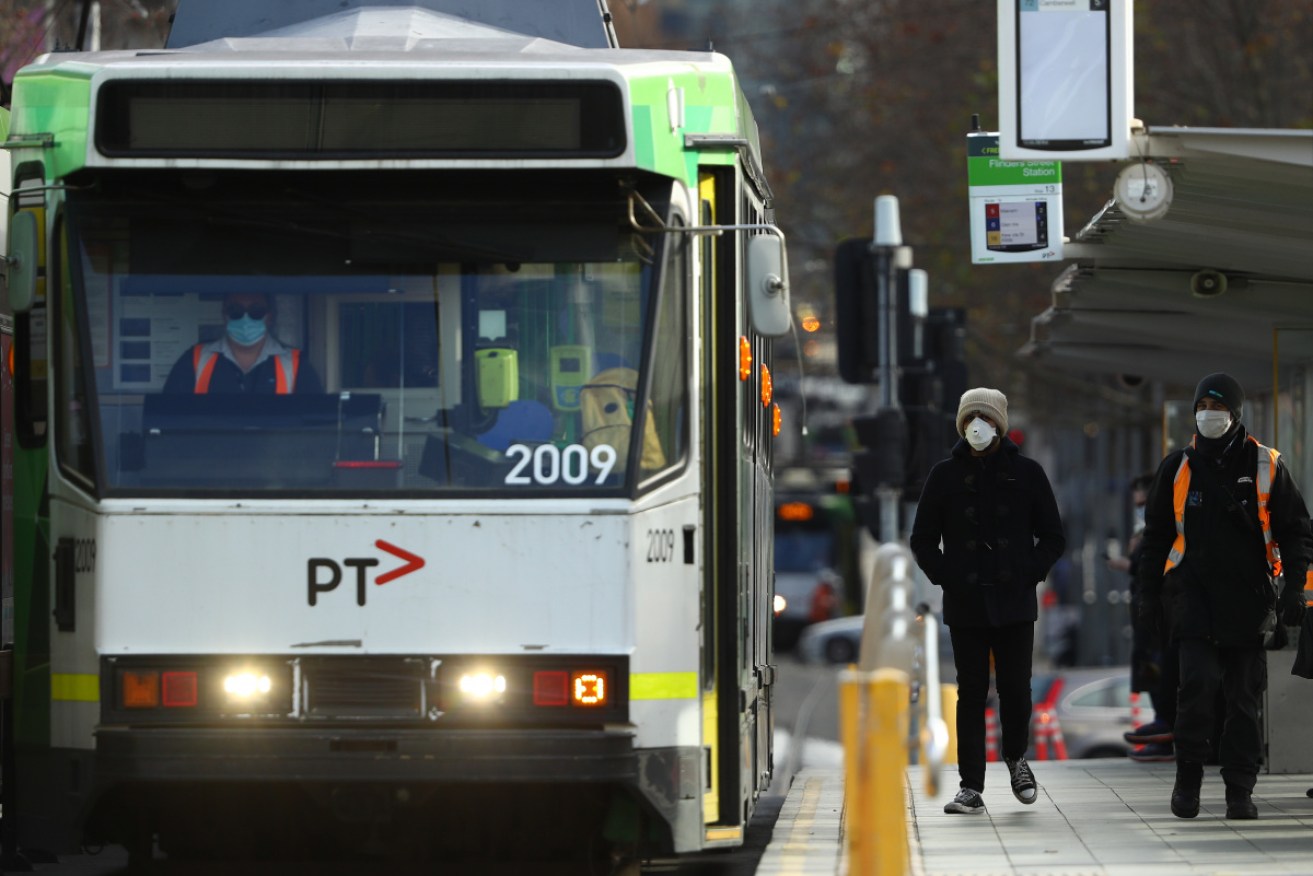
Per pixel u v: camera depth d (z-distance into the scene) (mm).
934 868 34312
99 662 31875
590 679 31594
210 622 31812
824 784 55625
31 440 33750
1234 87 112500
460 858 34219
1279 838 37531
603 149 32062
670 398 32562
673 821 31938
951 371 68562
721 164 33219
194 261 32656
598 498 31891
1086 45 36219
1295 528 38344
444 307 32406
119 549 31969
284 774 31203
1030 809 42531
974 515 40469
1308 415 51906
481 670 31609
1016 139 36250
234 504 31938
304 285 32531
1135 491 57312
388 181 32562
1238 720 39594
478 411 32250
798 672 186125
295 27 37844
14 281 33188
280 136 32219
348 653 31656
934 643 27797
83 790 32062
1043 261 48625
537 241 32469
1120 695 75000
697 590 32531
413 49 33844
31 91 33344
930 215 124188
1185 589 38969
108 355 32594
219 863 36469
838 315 68000
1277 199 40750
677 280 32688
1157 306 54031
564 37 38625
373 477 32125
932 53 126562
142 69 32281
